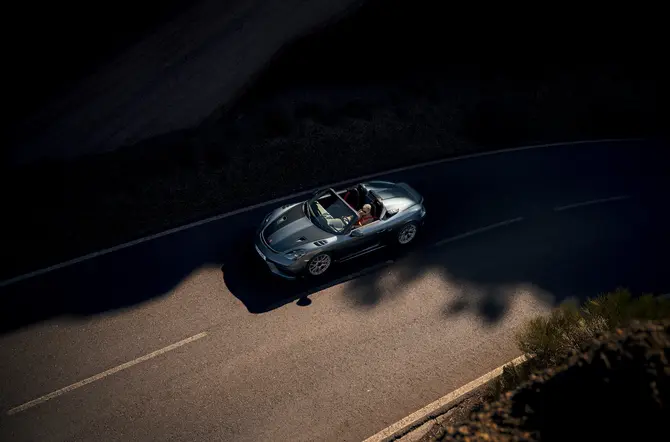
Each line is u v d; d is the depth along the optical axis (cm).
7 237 1041
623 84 1927
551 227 1186
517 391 579
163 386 759
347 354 825
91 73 1448
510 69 1856
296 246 943
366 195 1041
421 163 1409
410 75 1708
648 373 480
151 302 912
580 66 1955
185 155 1265
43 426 696
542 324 817
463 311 925
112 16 1584
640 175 1445
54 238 1051
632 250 1125
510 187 1333
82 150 1253
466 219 1192
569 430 502
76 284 943
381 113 1544
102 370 780
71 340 829
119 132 1308
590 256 1096
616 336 548
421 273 1012
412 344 850
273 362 805
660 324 546
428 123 1562
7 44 1441
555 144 1588
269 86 1502
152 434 692
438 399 760
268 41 1551
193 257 1025
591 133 1688
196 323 871
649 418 465
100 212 1125
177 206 1166
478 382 789
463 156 1465
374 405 746
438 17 1725
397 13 1652
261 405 737
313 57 1562
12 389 745
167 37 1562
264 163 1309
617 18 1967
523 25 1856
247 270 998
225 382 769
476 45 1816
